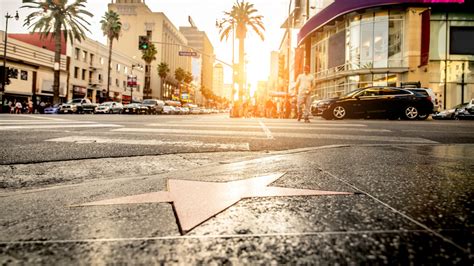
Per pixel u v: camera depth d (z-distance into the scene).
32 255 0.73
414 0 21.22
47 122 7.59
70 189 1.46
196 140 3.87
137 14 70.06
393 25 22.61
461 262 0.66
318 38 31.11
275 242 0.79
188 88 97.88
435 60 22.77
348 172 1.77
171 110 43.41
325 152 2.70
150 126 6.42
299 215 1.01
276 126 6.84
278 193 1.30
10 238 0.83
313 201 1.18
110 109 33.59
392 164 2.05
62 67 36.50
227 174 1.77
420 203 1.12
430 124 8.00
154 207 1.13
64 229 0.90
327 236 0.83
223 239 0.82
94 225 0.94
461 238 0.80
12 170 2.05
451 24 22.64
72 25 29.45
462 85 22.80
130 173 1.96
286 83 31.38
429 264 0.66
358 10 23.08
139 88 58.53
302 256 0.71
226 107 170.12
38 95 33.44
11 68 29.66
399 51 22.56
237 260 0.69
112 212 1.07
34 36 38.56
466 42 22.73
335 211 1.04
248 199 1.22
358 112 12.38
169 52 78.38
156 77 69.69
